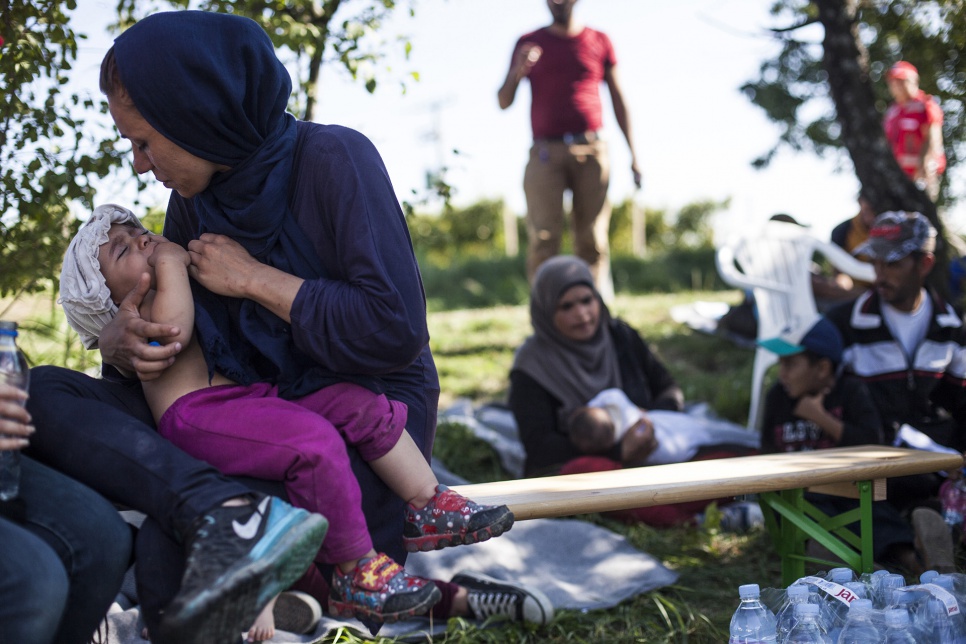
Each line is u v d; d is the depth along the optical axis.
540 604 2.96
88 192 3.28
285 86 2.14
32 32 3.08
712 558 3.70
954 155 7.48
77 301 2.12
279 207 2.14
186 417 2.06
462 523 2.15
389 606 1.99
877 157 5.64
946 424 3.85
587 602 3.17
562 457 4.39
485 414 5.36
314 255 2.17
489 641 2.89
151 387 2.13
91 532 1.86
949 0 5.76
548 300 4.57
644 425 4.22
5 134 3.11
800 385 3.73
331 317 2.07
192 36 1.99
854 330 3.90
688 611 3.07
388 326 2.06
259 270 2.12
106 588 1.89
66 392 2.04
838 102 5.75
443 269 13.59
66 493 1.89
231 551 1.74
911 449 3.27
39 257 3.25
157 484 1.86
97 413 1.98
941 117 6.59
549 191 6.40
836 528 3.05
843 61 5.69
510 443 4.89
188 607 1.65
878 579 2.60
